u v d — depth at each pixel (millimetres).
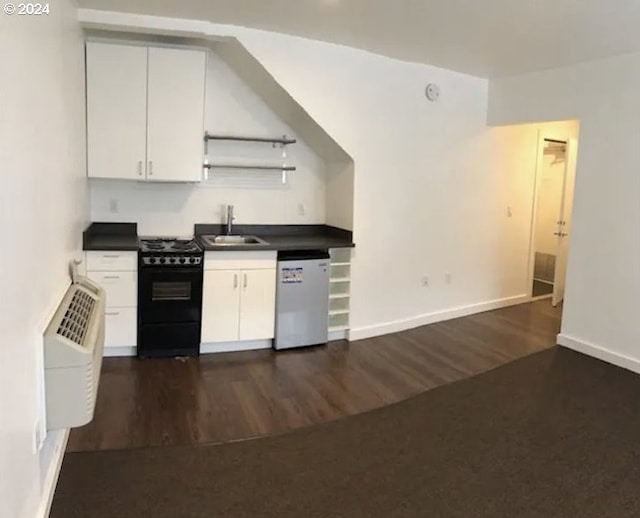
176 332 4227
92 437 2973
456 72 5172
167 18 3744
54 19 2527
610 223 4414
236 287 4328
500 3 3166
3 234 1538
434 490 2592
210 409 3389
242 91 4719
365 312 4973
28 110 1900
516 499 2537
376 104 4703
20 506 1750
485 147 5602
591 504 2514
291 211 5086
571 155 6137
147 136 4211
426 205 5246
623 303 4355
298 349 4586
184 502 2428
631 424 3338
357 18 3598
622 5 3135
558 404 3609
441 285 5543
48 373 2098
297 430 3152
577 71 4609
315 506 2438
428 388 3838
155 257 4043
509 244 6117
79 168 3646
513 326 5426
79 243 3637
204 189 4754
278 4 3371
